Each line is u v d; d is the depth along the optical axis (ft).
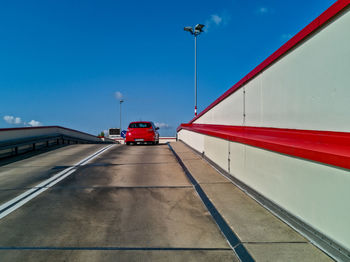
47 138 42.34
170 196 14.94
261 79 15.60
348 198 7.21
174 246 9.16
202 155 26.86
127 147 42.45
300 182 9.53
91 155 32.04
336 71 8.94
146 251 8.79
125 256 8.45
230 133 18.56
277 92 13.51
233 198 13.75
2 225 10.94
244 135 15.90
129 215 12.11
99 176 20.02
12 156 31.53
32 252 8.70
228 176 17.98
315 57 10.18
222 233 10.18
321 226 8.37
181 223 11.21
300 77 11.28
